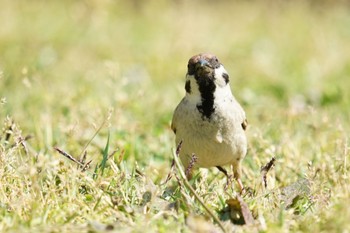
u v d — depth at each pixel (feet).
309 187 26.12
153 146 36.96
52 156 32.07
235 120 29.45
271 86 57.41
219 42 71.61
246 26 80.48
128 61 64.03
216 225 22.98
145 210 23.84
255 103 50.70
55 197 24.27
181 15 81.66
